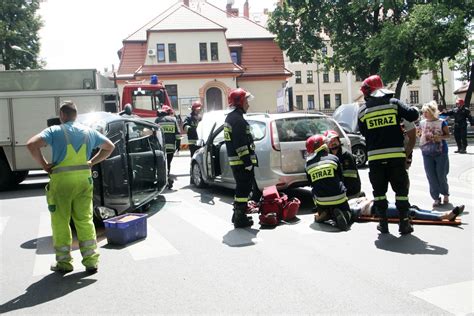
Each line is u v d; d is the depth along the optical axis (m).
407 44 26.45
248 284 4.38
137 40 35.75
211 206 8.50
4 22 34.47
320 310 3.73
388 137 5.76
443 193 7.73
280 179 7.75
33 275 4.98
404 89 59.19
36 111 12.02
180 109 34.09
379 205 5.92
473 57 38.62
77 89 12.32
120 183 7.07
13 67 35.75
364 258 5.01
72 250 5.97
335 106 58.69
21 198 10.68
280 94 19.64
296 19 31.45
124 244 6.01
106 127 7.01
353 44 29.11
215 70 35.16
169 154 10.71
